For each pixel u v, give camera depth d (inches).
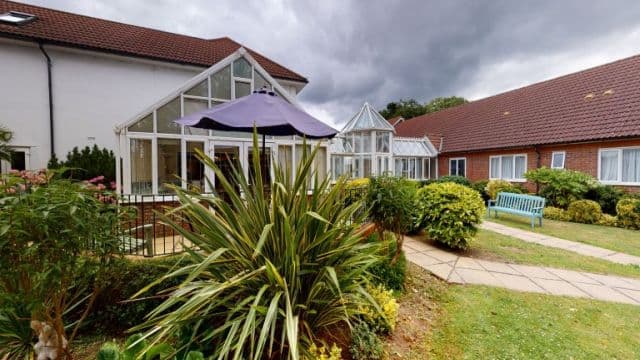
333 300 107.3
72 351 135.9
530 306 166.4
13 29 353.7
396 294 169.9
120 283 151.2
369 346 113.0
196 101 296.0
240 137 315.9
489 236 321.1
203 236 107.3
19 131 352.8
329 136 164.6
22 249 82.7
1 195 82.0
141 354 84.1
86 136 386.6
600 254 265.1
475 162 695.7
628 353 128.3
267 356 99.0
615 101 501.7
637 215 366.3
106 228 104.7
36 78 361.1
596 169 481.4
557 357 124.3
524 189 541.6
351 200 203.2
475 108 845.2
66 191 89.5
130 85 415.2
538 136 571.2
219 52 514.9
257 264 100.9
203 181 293.1
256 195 108.2
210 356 93.0
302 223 102.0
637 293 185.9
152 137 272.5
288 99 348.8
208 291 87.0
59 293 99.1
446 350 126.8
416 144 793.6
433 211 267.4
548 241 305.6
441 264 227.9
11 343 111.6
